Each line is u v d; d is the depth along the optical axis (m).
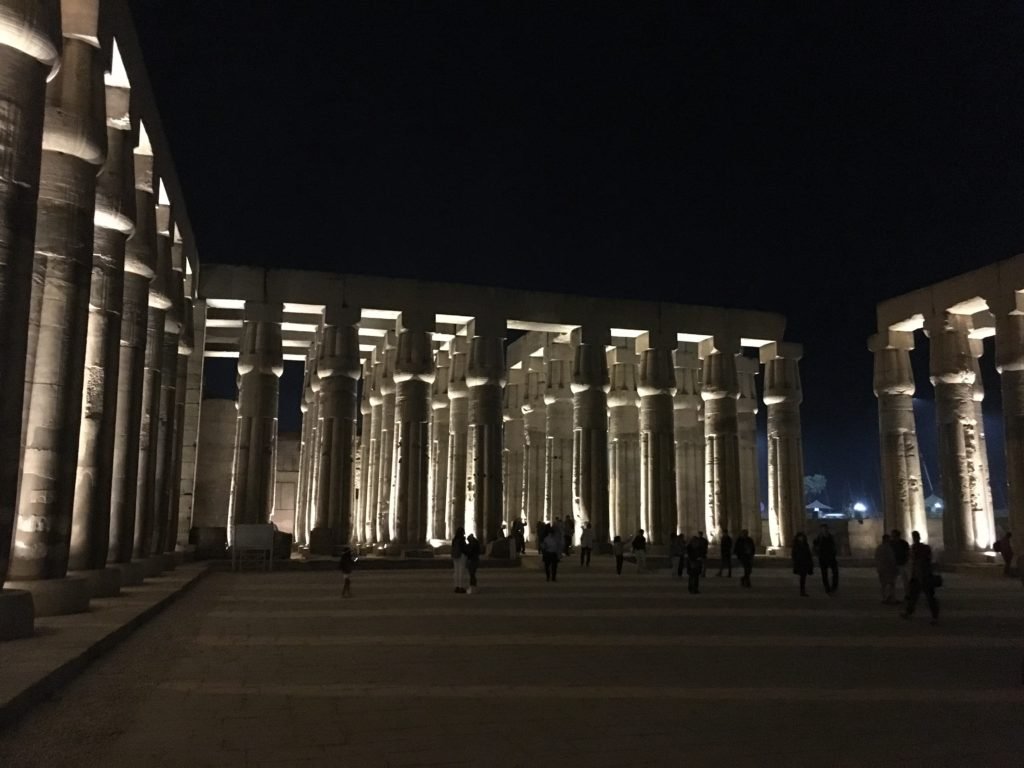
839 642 10.46
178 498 23.27
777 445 31.66
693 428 34.47
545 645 9.93
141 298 15.55
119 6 12.59
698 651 9.64
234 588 17.12
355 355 25.88
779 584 19.72
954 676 8.34
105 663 8.54
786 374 31.47
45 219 11.11
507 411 35.88
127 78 13.43
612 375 31.58
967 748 5.79
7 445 8.80
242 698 7.08
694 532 33.84
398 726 6.20
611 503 31.16
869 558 28.80
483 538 26.25
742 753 5.62
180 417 23.16
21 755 5.41
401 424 26.41
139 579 15.83
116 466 15.15
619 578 20.75
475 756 5.46
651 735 6.03
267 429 25.11
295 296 25.83
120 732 5.98
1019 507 23.52
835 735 6.09
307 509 31.38
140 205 15.55
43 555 10.91
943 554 26.52
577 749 5.64
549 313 28.05
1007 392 24.09
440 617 12.48
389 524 29.30
